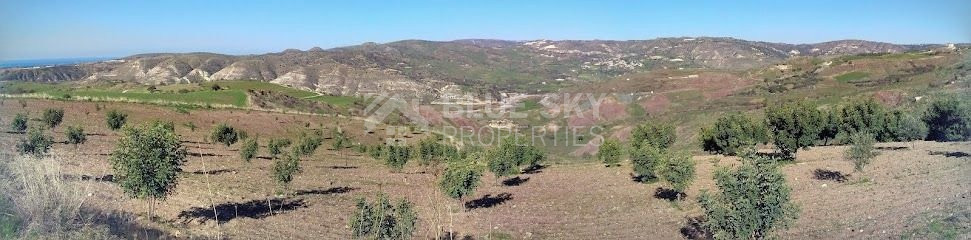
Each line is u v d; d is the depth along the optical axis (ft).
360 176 137.28
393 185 120.47
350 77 639.35
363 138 258.37
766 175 49.21
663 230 71.26
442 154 157.38
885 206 70.03
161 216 72.49
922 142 157.48
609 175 129.18
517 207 92.38
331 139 246.47
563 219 81.35
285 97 391.04
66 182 58.80
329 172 143.43
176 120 237.04
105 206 66.03
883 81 380.17
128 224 58.44
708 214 52.21
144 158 66.33
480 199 101.86
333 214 83.30
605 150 153.69
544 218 82.43
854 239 56.95
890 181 89.10
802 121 128.57
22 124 134.82
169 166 67.77
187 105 289.74
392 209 56.85
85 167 101.40
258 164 146.82
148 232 59.21
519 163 141.90
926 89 288.30
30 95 252.21
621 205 90.17
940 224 56.24
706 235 65.46
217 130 174.60
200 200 87.25
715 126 164.66
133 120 219.41
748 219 48.91
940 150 127.13
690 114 355.97
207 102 312.91
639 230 72.13
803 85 417.69
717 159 143.74
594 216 82.69
